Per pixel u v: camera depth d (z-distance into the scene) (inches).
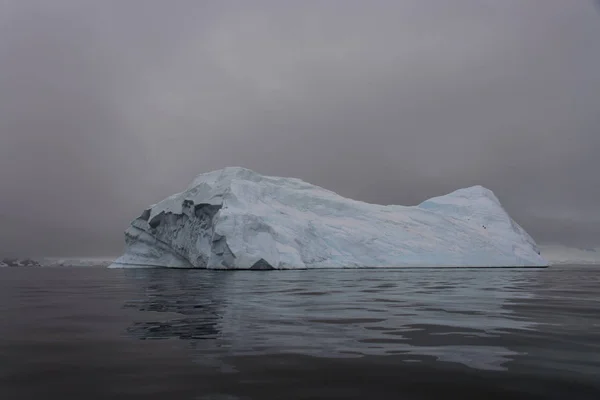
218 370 298.2
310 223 2285.9
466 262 2400.3
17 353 350.0
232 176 2425.0
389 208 2807.6
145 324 482.0
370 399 245.0
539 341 386.0
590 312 576.1
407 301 706.2
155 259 2596.0
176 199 2487.7
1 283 1362.0
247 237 1974.7
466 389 260.8
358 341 386.0
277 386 265.4
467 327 454.6
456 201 3085.6
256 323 482.6
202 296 797.9
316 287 998.4
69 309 626.5
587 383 271.3
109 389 261.6
